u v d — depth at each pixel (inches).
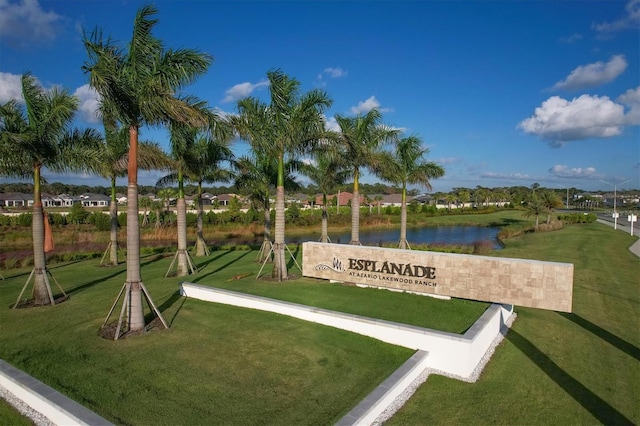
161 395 259.8
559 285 382.6
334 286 506.6
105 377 283.0
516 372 314.8
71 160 452.8
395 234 1732.3
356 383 277.1
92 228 1482.5
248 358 315.3
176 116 373.1
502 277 409.1
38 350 330.0
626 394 285.1
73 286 570.9
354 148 634.8
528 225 1819.6
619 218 2285.9
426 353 319.3
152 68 374.3
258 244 1232.8
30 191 3513.8
